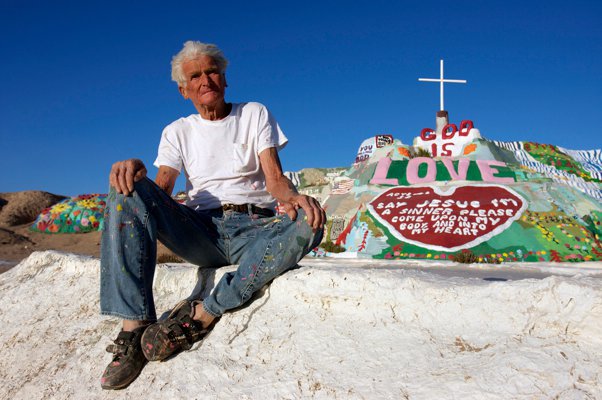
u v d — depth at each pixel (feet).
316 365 6.98
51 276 13.15
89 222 102.17
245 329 8.13
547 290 6.44
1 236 94.02
